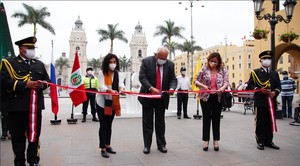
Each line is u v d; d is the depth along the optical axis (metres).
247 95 12.48
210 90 4.95
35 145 3.98
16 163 3.87
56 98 8.08
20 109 3.75
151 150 5.08
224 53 61.88
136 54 82.75
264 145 5.41
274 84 5.29
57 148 5.21
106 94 4.60
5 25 5.71
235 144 5.58
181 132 7.01
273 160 4.40
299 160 4.41
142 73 4.99
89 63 79.31
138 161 4.34
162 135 5.04
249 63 54.28
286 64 37.69
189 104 19.55
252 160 4.40
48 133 6.87
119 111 4.75
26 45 3.86
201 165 4.13
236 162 4.29
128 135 6.59
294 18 13.59
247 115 11.25
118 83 4.87
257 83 5.28
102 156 4.62
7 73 3.74
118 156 4.64
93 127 7.91
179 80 10.06
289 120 9.51
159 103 5.02
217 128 5.09
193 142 5.78
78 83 7.32
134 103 10.58
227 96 4.99
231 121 9.24
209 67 5.27
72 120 8.66
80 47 82.62
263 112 5.23
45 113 11.92
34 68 3.97
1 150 5.05
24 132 3.93
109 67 4.79
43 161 4.33
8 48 6.13
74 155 4.70
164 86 5.05
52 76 7.54
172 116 10.86
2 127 6.00
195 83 5.25
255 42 17.34
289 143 5.70
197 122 8.99
